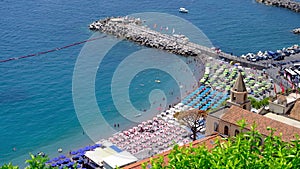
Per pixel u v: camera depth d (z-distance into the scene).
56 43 178.25
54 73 150.00
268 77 144.62
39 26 198.62
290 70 146.62
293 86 128.50
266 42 192.00
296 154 37.19
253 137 41.00
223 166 34.59
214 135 75.19
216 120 79.62
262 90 133.12
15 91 135.25
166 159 61.97
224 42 189.00
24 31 191.38
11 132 112.06
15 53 166.12
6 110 122.88
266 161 36.66
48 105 127.00
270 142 40.19
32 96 132.38
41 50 170.25
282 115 85.06
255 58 162.62
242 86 85.50
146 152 99.19
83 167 94.19
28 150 104.00
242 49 181.88
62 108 125.25
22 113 121.75
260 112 86.50
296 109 84.94
